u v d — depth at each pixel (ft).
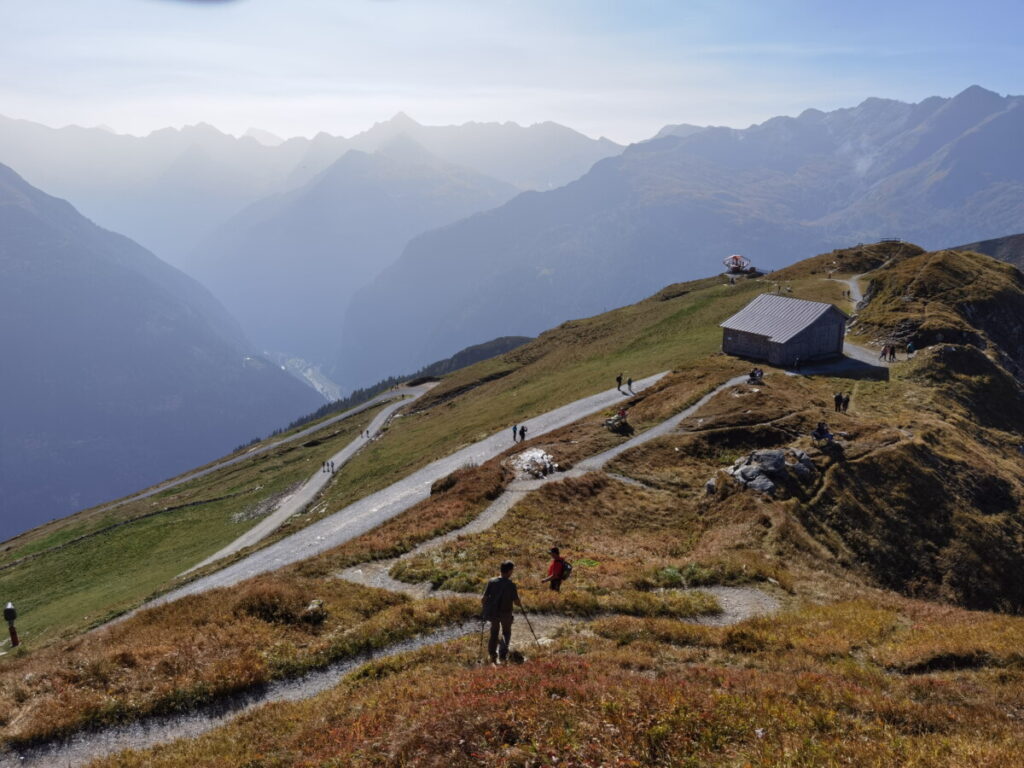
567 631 76.84
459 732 42.68
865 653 73.72
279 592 88.79
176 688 65.36
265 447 647.97
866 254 511.81
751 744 42.47
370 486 290.56
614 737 42.37
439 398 550.36
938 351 269.03
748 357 291.38
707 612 92.27
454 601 85.30
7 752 57.06
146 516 433.48
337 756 43.60
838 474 164.96
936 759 40.32
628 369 342.64
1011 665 66.64
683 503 161.38
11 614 132.26
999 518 166.30
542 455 190.49
